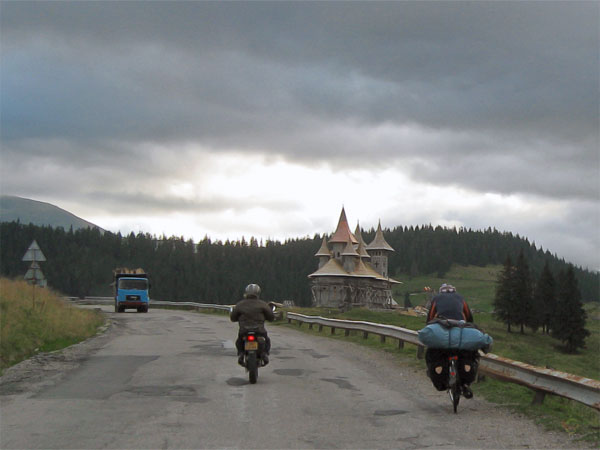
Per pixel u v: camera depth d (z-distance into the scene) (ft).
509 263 333.42
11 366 46.42
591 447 23.52
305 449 22.72
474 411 30.60
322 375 42.47
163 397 32.86
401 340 60.49
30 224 488.02
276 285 575.38
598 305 537.24
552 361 181.16
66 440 23.65
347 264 372.99
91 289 477.77
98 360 49.57
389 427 26.63
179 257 548.72
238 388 36.06
